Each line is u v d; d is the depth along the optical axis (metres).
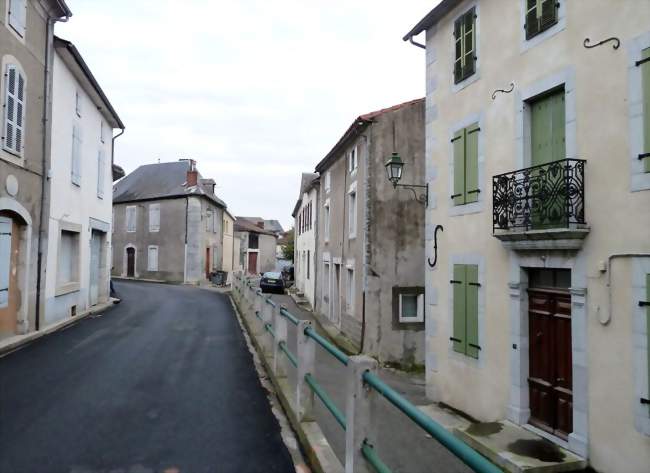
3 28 9.06
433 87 9.45
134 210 34.44
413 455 6.00
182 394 6.38
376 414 3.06
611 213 5.44
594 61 5.73
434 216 9.27
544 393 6.51
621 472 5.18
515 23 7.13
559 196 5.95
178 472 4.04
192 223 31.86
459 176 8.42
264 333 8.87
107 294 18.20
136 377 7.24
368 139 12.69
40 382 6.83
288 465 4.22
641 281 5.05
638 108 5.16
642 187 5.08
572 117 6.02
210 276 34.09
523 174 6.74
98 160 16.44
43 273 11.23
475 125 8.00
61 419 5.28
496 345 7.34
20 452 4.37
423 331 12.49
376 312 12.44
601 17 5.66
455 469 5.59
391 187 12.66
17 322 10.33
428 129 9.59
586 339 5.70
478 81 7.97
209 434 4.93
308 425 4.81
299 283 30.27
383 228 12.59
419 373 12.02
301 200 28.06
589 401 5.62
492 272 7.47
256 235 51.94
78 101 13.84
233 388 6.76
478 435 6.38
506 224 6.78
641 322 5.03
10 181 9.52
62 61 12.42
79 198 14.23
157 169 36.72
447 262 8.79
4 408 5.63
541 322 6.64
